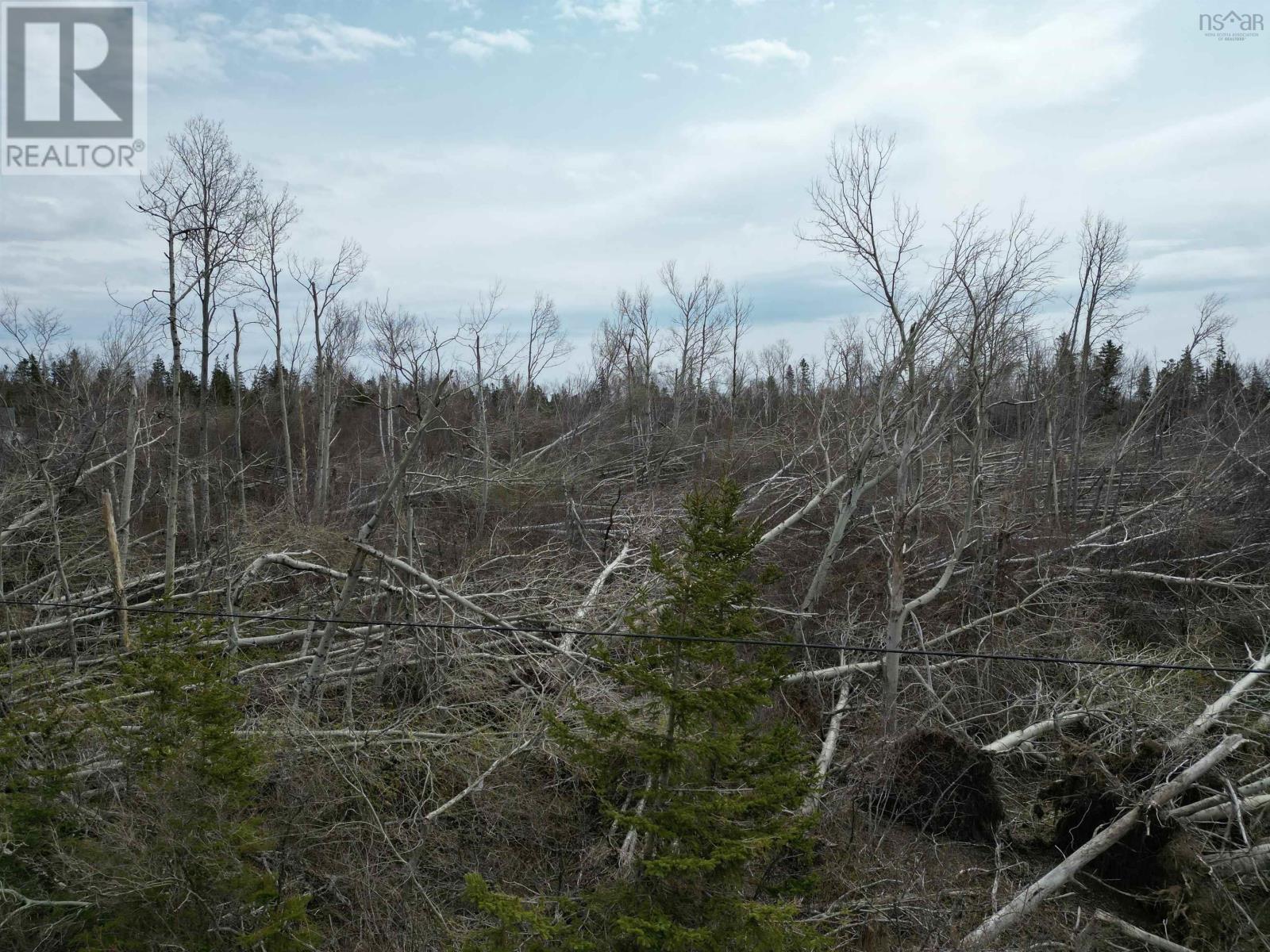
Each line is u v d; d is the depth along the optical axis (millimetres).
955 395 13844
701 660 5918
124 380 17328
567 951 5629
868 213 13562
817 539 17828
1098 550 17562
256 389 27891
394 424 25766
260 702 10047
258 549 13930
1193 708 12484
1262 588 15883
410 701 10930
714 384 34781
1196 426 23547
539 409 34094
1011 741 11398
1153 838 9109
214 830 6512
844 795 9555
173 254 12648
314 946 6777
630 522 16703
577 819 9266
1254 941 8141
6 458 15664
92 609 11883
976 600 14883
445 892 8352
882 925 8094
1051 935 8508
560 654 11172
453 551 15180
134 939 6371
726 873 5617
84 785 7727
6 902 6648
